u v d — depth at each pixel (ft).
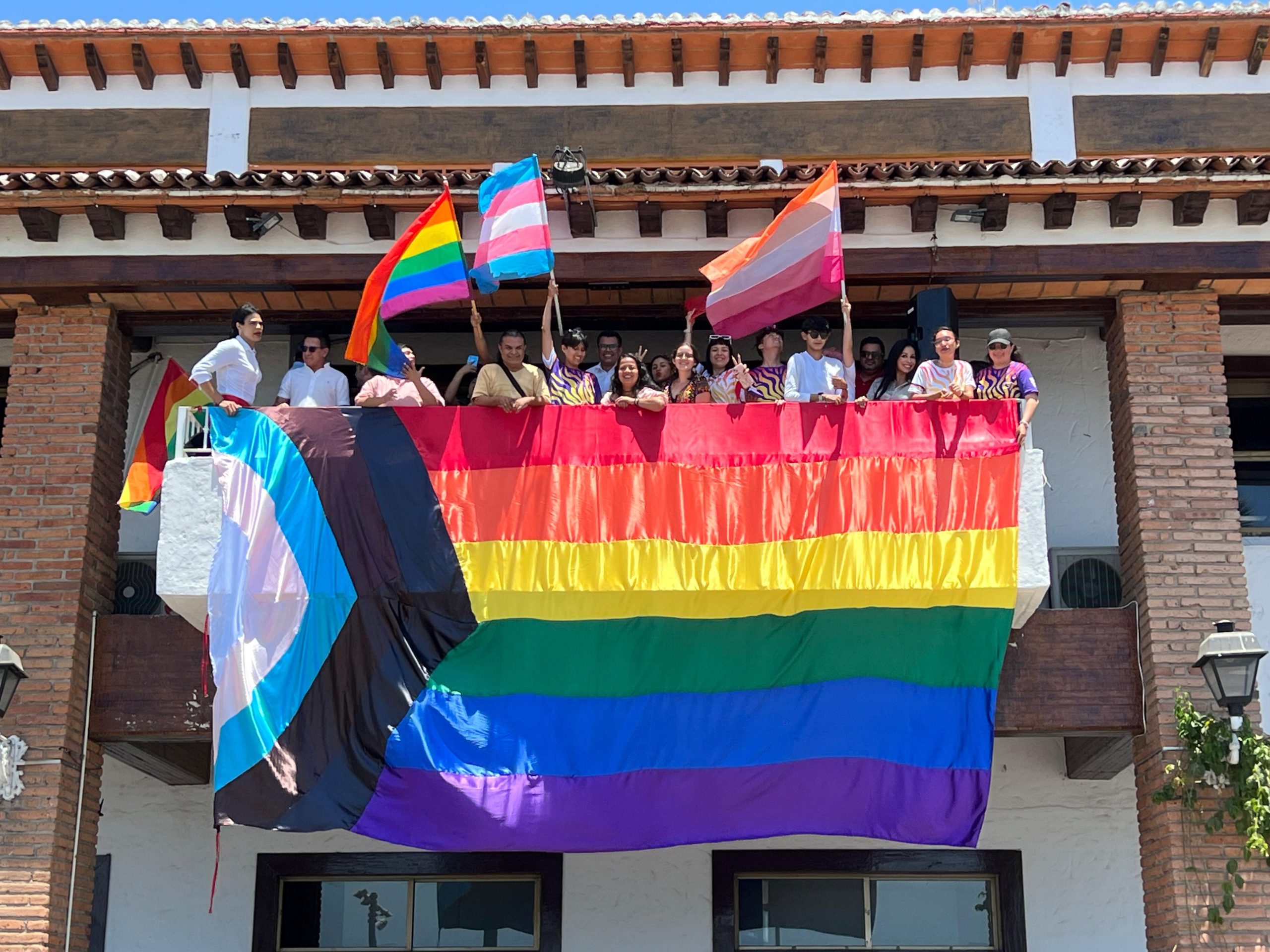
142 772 38.37
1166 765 32.86
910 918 38.40
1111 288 36.91
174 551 32.63
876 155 43.39
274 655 31.96
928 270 36.09
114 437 37.11
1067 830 38.37
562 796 31.53
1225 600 34.30
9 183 34.55
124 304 37.32
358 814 31.19
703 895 38.01
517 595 32.58
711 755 31.96
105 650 34.71
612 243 36.37
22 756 33.22
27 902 32.32
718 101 43.80
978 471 33.27
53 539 34.96
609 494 33.22
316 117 44.06
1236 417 42.78
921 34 43.39
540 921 37.93
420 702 31.96
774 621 32.73
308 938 38.40
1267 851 31.32
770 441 33.50
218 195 34.81
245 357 34.09
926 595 32.63
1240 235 35.83
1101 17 43.14
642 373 36.35
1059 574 37.04
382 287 32.94
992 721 32.22
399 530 32.83
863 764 31.86
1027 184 34.71
